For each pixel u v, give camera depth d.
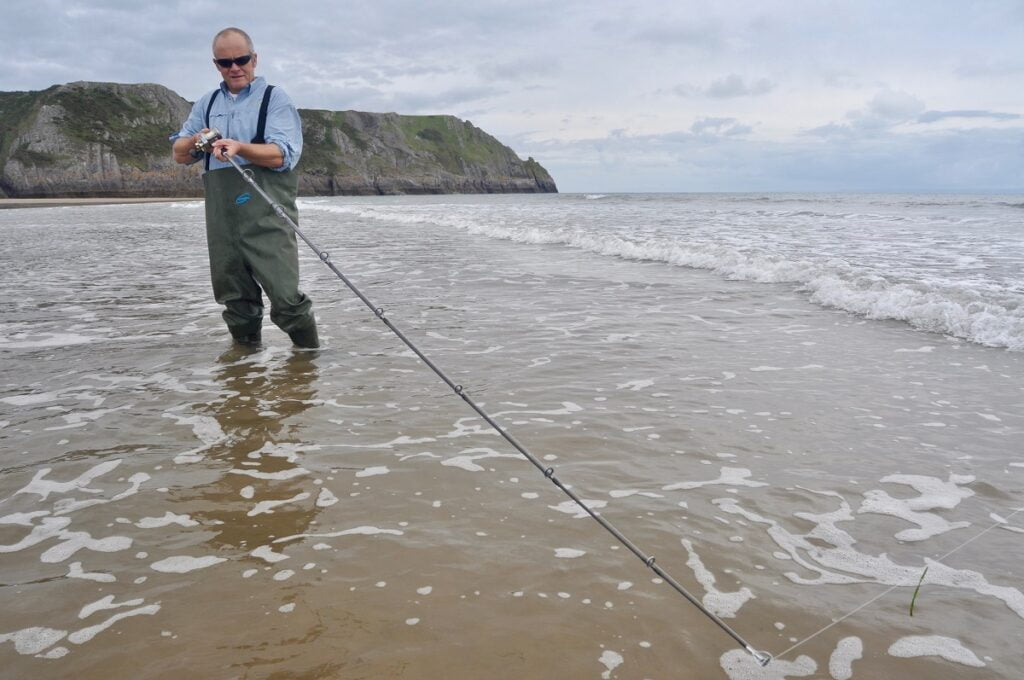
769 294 7.68
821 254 10.79
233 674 1.89
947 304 6.11
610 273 9.40
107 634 2.07
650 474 3.16
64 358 5.18
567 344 5.53
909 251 11.23
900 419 3.84
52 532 2.68
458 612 2.17
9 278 9.55
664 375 4.66
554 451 3.42
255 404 4.12
